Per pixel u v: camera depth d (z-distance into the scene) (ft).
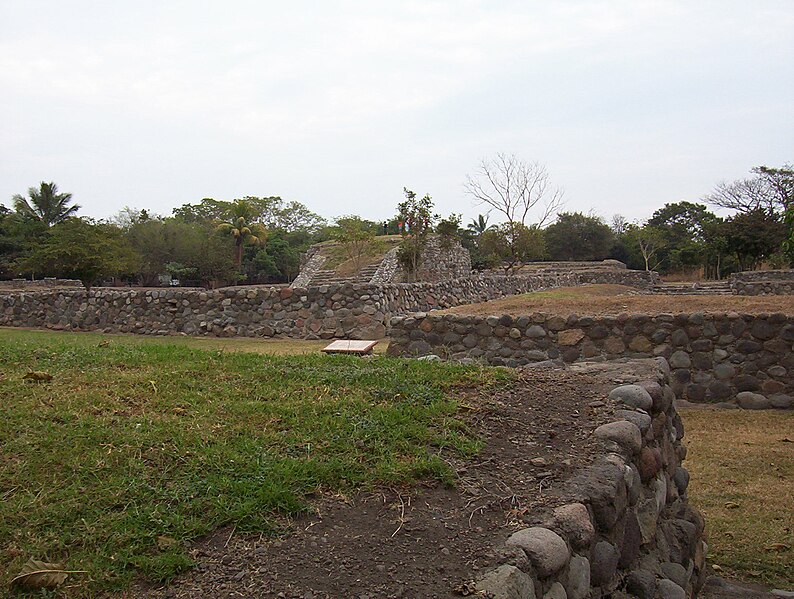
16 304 50.14
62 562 7.47
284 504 8.87
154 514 8.44
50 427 11.10
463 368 16.67
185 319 45.03
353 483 9.74
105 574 7.30
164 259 142.82
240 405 12.83
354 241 95.14
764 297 35.58
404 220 87.86
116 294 47.01
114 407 12.41
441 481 10.02
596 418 13.01
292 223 231.30
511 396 14.53
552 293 61.87
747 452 20.34
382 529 8.52
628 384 14.97
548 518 8.67
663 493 13.29
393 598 6.90
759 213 130.31
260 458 10.21
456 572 7.44
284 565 7.61
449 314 31.32
